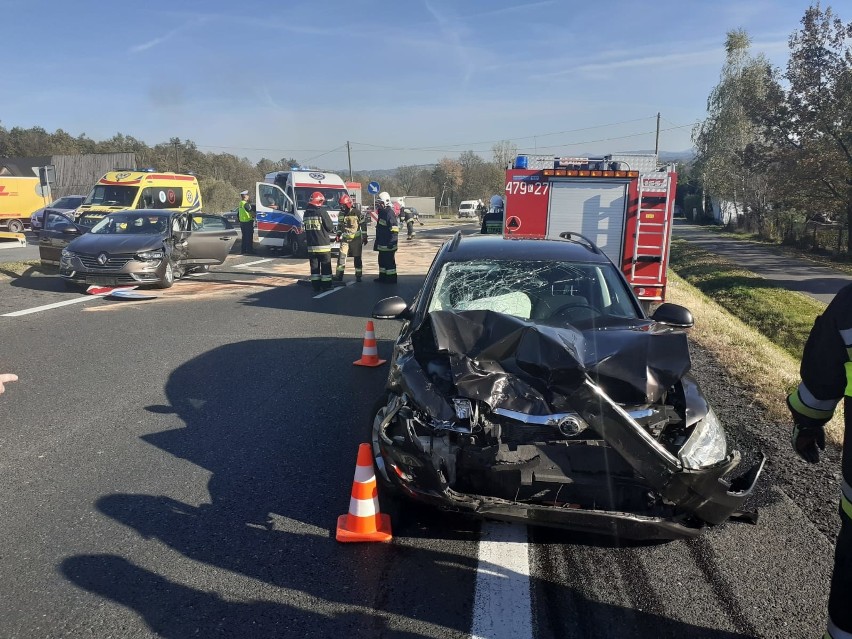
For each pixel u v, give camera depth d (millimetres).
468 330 3922
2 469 4391
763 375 6977
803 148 25203
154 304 10953
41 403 5758
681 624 2943
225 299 11656
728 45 43562
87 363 7098
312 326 9398
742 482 3383
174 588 3111
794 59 25281
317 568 3316
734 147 42406
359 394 6152
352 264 18906
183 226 13477
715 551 3574
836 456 4840
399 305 4898
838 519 3943
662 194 9719
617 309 4672
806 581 3293
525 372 3627
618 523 3197
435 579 3248
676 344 3674
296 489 4184
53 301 10961
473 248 5332
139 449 4770
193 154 71125
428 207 70250
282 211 20203
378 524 3629
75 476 4305
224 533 3629
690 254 26766
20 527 3639
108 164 48250
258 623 2871
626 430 3141
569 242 5695
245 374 6777
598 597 3133
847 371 2236
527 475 3271
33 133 71500
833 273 20359
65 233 13531
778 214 32688
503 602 3068
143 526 3680
